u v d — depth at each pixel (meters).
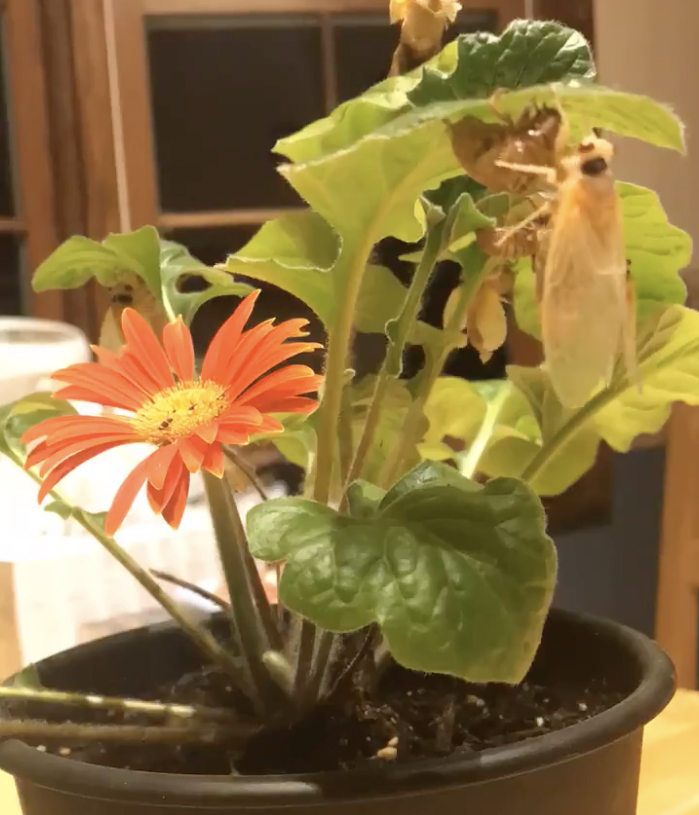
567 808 0.27
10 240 0.88
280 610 0.34
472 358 0.76
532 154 0.26
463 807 0.26
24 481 0.54
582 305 0.26
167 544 0.53
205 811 0.25
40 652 0.51
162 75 0.91
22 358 0.58
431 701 0.33
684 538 0.75
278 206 0.95
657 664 0.31
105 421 0.27
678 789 0.41
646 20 0.97
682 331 0.33
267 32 0.93
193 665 0.35
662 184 0.96
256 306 0.81
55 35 0.86
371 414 0.31
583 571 1.00
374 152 0.26
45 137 0.87
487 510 0.26
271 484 0.60
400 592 0.25
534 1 0.94
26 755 0.27
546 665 0.35
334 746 0.29
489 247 0.28
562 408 0.35
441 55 0.30
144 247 0.35
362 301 0.35
